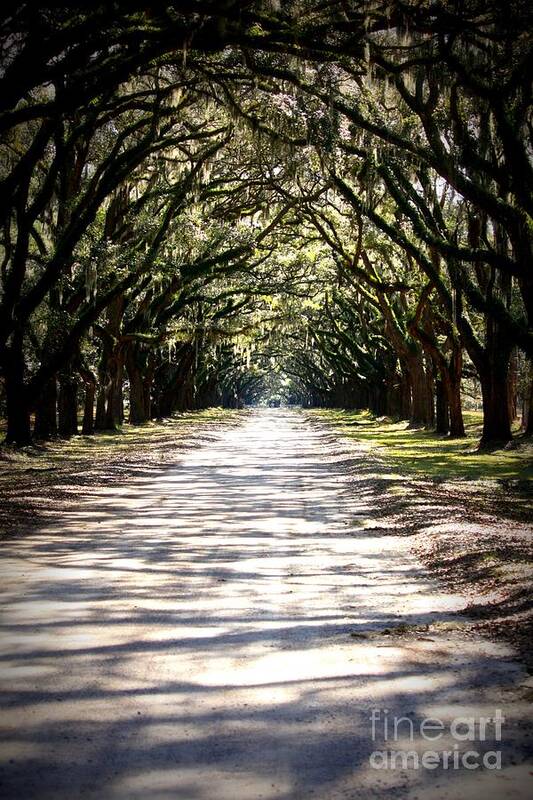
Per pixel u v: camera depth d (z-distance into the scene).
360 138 25.17
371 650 7.46
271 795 4.82
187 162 34.34
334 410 114.31
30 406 31.70
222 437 47.62
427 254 36.50
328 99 21.12
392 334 52.00
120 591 9.86
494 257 23.34
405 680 6.66
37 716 5.95
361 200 31.64
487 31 19.28
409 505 16.47
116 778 5.01
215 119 29.56
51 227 32.41
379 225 30.97
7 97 15.65
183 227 36.19
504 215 22.16
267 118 23.69
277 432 54.62
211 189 36.34
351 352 71.94
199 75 22.66
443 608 8.98
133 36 16.00
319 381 127.19
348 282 48.72
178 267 38.91
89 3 14.14
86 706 6.14
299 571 11.02
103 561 11.67
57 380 37.62
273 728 5.74
